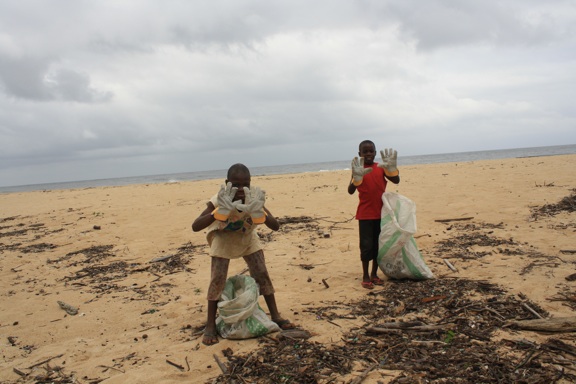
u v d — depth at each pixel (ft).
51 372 12.09
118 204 48.67
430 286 16.17
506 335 11.64
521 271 17.08
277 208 38.45
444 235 24.77
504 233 23.81
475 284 15.80
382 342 11.79
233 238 13.34
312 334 12.76
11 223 41.32
